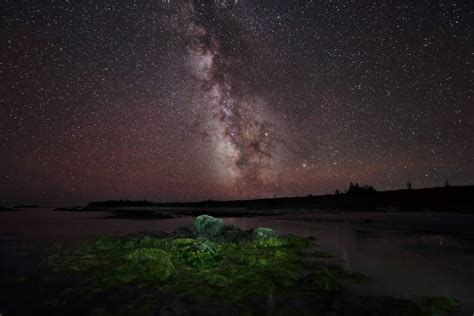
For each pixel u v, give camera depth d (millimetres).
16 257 15922
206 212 62719
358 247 17469
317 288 10000
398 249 16547
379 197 54906
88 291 10375
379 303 8789
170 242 16859
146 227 32156
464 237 19938
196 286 10492
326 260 14188
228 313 8375
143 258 13727
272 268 12484
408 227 25734
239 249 17094
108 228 31297
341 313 8211
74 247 18859
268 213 54469
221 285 10477
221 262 13797
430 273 11656
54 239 22672
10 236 24578
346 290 9906
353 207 52469
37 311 8930
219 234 21062
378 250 16453
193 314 8352
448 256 14508
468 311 8031
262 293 9742
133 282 11039
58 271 13016
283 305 8812
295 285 10398
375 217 35719
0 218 47844
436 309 8164
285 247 17625
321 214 46375
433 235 21047
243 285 10516
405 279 10938
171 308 8773
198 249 14086
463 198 39219
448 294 9367
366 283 10562
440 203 40031
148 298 9578
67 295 10086
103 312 8688
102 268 13344
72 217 50469
